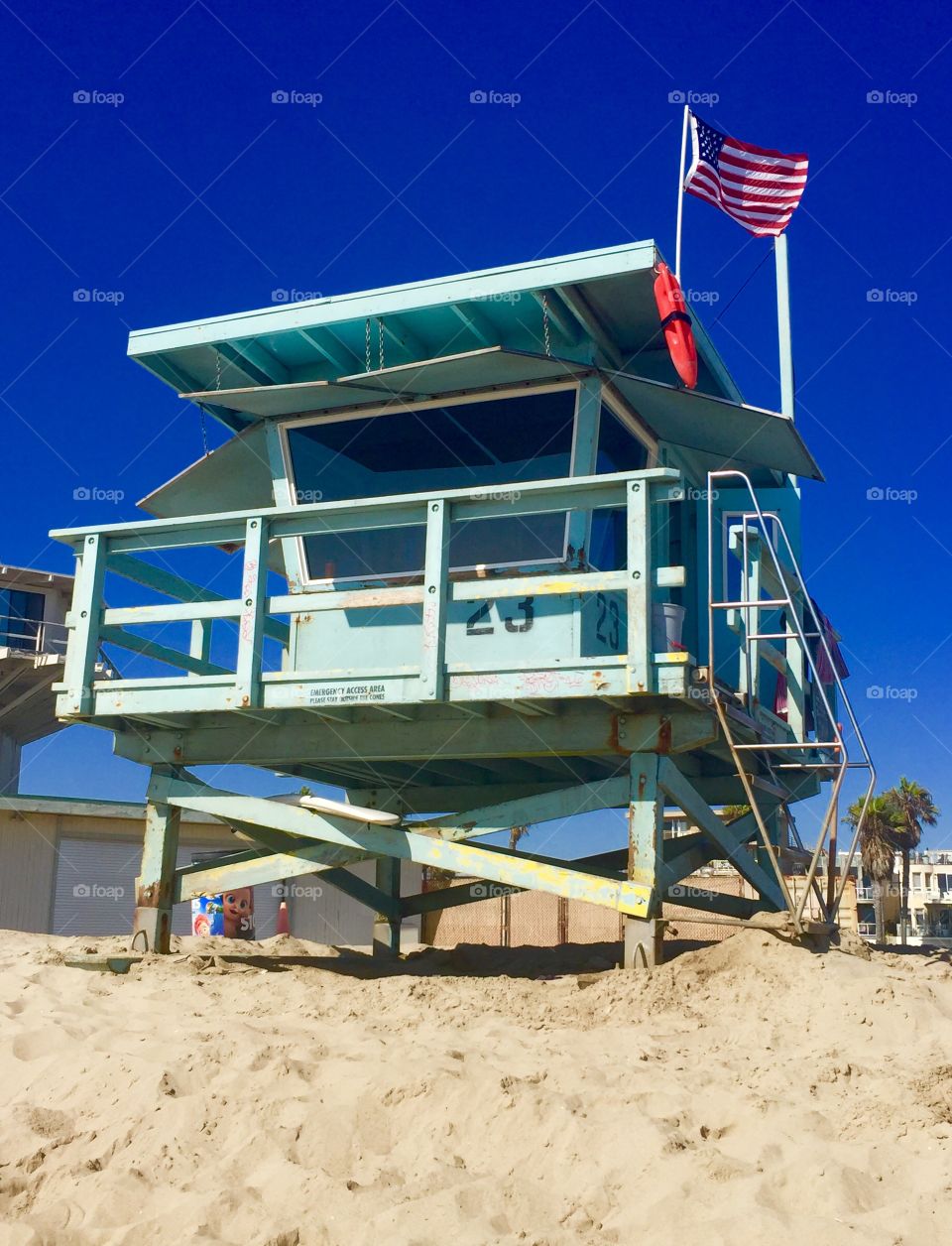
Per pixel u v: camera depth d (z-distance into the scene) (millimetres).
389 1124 4820
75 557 8844
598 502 7629
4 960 8648
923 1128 4449
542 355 9008
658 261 8586
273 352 10367
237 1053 5621
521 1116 4668
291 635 9555
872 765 8023
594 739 7855
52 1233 4125
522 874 7820
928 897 93250
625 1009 6547
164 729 9141
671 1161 4246
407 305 9117
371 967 9289
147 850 9164
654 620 7660
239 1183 4414
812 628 11523
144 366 10250
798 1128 4520
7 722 31125
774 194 10586
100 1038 5961
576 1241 3830
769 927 7457
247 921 13750
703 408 9578
